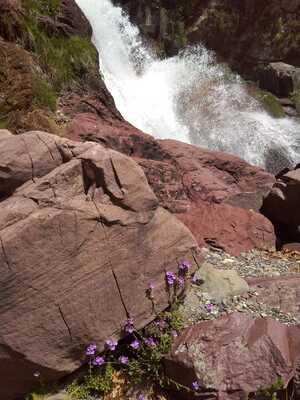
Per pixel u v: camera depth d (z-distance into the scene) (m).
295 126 12.10
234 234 5.61
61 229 3.49
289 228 6.32
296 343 3.63
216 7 13.55
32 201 3.51
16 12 7.32
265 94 13.00
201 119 11.25
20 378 3.54
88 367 3.71
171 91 11.93
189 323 3.96
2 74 6.59
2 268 3.32
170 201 6.07
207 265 4.45
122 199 3.75
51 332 3.49
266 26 13.87
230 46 13.93
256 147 10.87
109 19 12.34
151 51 13.02
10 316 3.38
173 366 3.62
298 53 14.14
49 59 7.47
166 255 3.96
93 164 3.67
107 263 3.67
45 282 3.45
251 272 4.97
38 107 6.71
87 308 3.60
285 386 3.40
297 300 4.20
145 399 3.60
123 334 3.77
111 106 7.88
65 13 8.11
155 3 13.37
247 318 3.83
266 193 6.84
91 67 7.89
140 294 3.83
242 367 3.50
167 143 7.31
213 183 6.60
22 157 3.66
